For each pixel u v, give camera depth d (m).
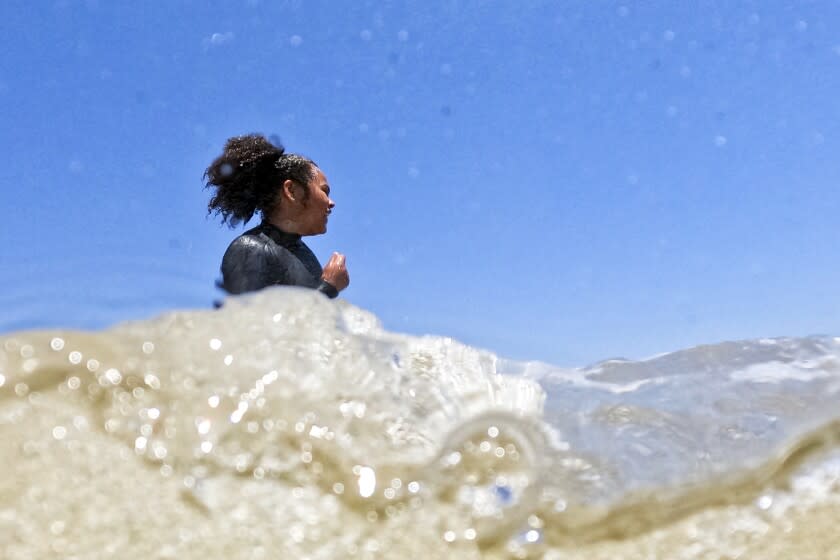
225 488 1.17
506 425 1.36
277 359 1.44
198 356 1.43
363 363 1.47
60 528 1.04
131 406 1.29
